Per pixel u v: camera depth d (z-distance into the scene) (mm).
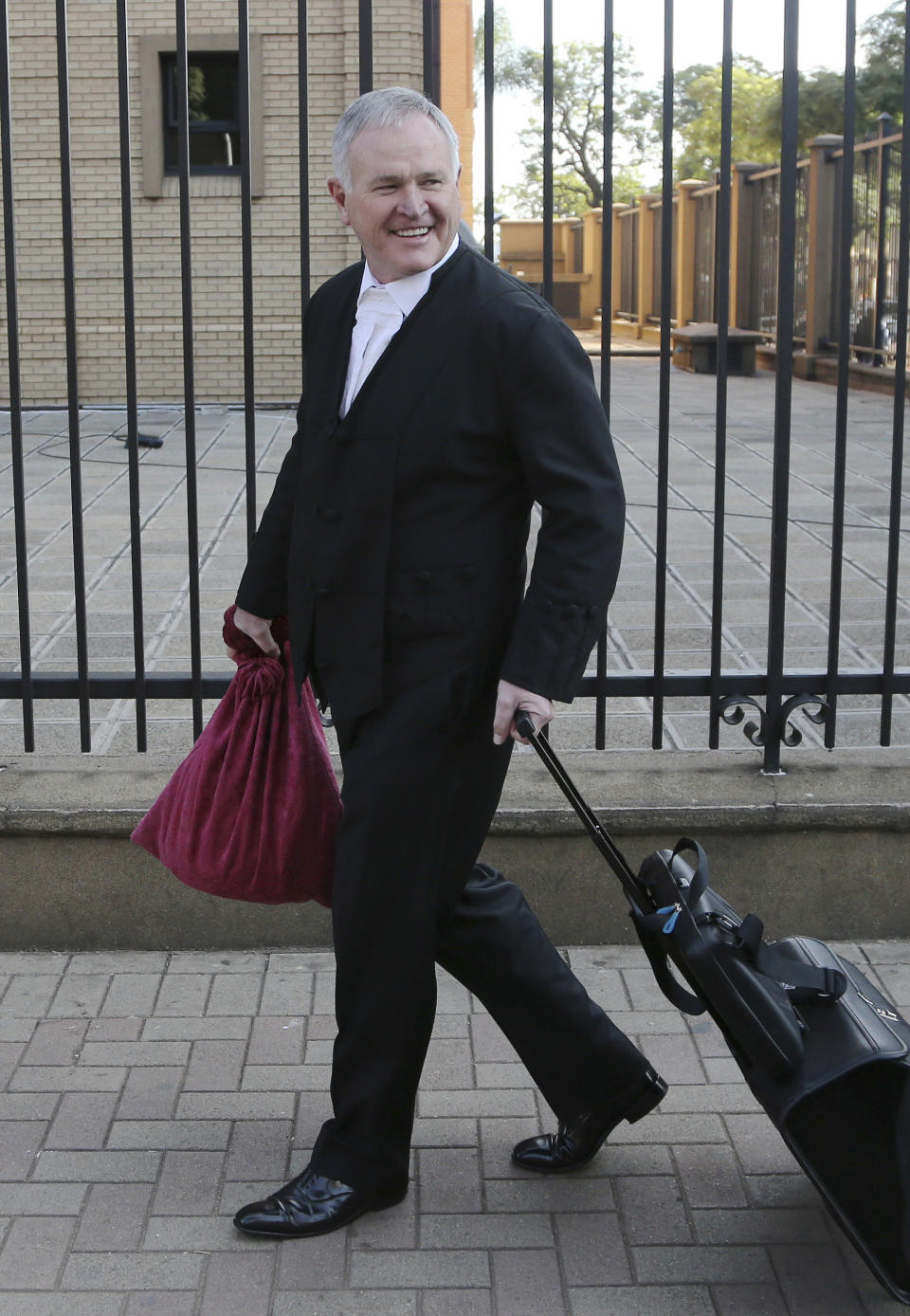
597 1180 2607
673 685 3541
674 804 3281
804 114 26469
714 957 2262
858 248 14688
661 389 3359
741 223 17594
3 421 11555
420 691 2293
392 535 2271
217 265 12336
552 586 2191
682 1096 2848
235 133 12273
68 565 6137
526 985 2496
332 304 2383
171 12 11984
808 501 7875
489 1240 2449
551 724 4051
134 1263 2383
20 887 3330
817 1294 2324
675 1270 2379
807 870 3332
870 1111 2209
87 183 12289
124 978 3254
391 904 2350
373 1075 2436
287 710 2527
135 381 3344
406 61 11773
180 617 5242
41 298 12500
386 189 2182
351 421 2266
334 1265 2385
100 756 3572
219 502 7750
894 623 3494
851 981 2420
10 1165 2627
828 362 15094
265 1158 2660
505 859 3322
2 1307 2275
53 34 12078
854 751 3590
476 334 2201
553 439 2189
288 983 3232
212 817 2539
